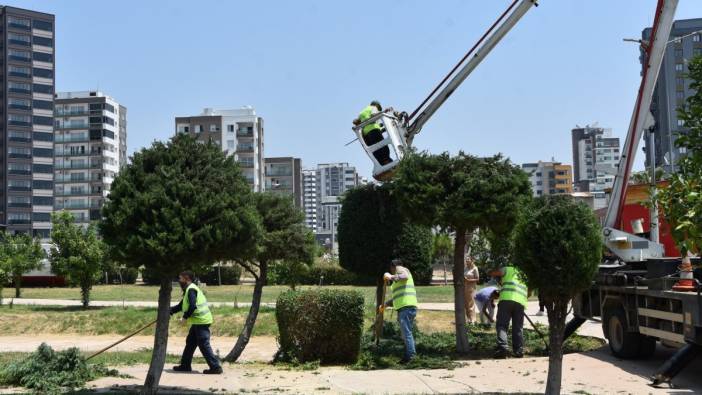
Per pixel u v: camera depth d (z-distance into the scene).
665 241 12.91
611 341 12.71
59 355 10.49
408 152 13.05
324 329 12.41
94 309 25.95
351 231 14.39
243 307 24.14
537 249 7.44
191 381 10.53
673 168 9.58
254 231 8.74
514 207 11.81
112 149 116.06
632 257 12.72
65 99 113.62
